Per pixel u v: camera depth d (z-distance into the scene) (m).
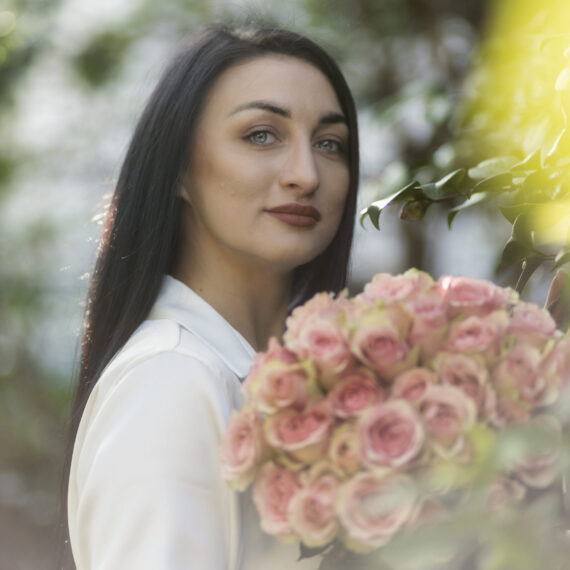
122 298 1.88
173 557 1.48
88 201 6.67
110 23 5.81
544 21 2.25
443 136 3.26
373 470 1.32
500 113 2.45
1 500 7.74
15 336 8.18
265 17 2.05
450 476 1.28
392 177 2.52
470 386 1.35
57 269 7.38
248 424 1.44
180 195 1.92
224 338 1.80
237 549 1.58
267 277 1.96
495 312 1.43
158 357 1.65
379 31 4.30
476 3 3.68
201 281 1.93
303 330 1.43
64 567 2.06
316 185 1.85
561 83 1.68
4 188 6.89
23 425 8.51
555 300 1.68
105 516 1.53
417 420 1.31
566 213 1.68
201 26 2.01
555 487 1.34
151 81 2.42
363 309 1.44
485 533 1.23
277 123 1.85
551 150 1.69
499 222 4.06
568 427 1.37
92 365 1.91
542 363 1.38
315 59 1.93
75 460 1.76
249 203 1.84
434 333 1.39
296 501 1.36
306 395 1.40
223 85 1.86
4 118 6.36
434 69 4.18
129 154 1.95
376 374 1.40
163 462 1.54
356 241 2.74
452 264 4.63
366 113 4.26
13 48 5.57
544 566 1.21
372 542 1.30
